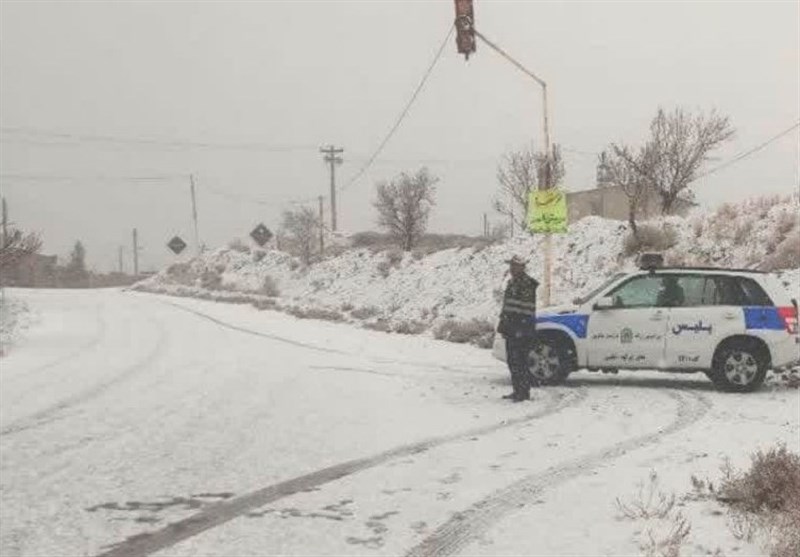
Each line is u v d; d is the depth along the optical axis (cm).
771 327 1249
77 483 726
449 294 3123
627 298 1322
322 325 2800
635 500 657
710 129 2950
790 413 1055
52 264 9412
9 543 568
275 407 1119
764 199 2464
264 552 550
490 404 1155
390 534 587
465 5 1827
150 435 930
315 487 717
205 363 1619
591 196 4528
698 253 2352
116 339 2164
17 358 1703
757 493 626
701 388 1303
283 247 6750
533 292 1180
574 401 1172
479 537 577
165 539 577
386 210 4484
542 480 730
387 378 1424
